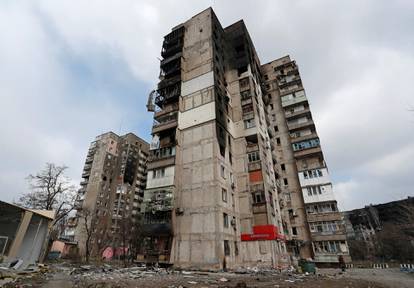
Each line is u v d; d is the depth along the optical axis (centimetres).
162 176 2742
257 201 2716
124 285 1107
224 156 2839
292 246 3244
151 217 2573
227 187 2667
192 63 3525
